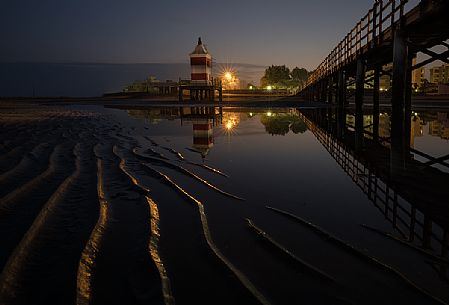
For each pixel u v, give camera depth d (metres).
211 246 3.35
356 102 13.62
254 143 10.48
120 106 36.38
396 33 7.70
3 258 3.01
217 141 10.82
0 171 6.09
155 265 2.96
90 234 3.56
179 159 7.72
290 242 3.47
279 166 7.15
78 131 12.47
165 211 4.37
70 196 4.84
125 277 2.78
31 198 4.69
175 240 3.51
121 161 7.30
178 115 22.92
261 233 3.69
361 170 6.92
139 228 3.79
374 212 4.38
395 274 2.86
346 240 3.52
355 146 10.27
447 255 3.22
